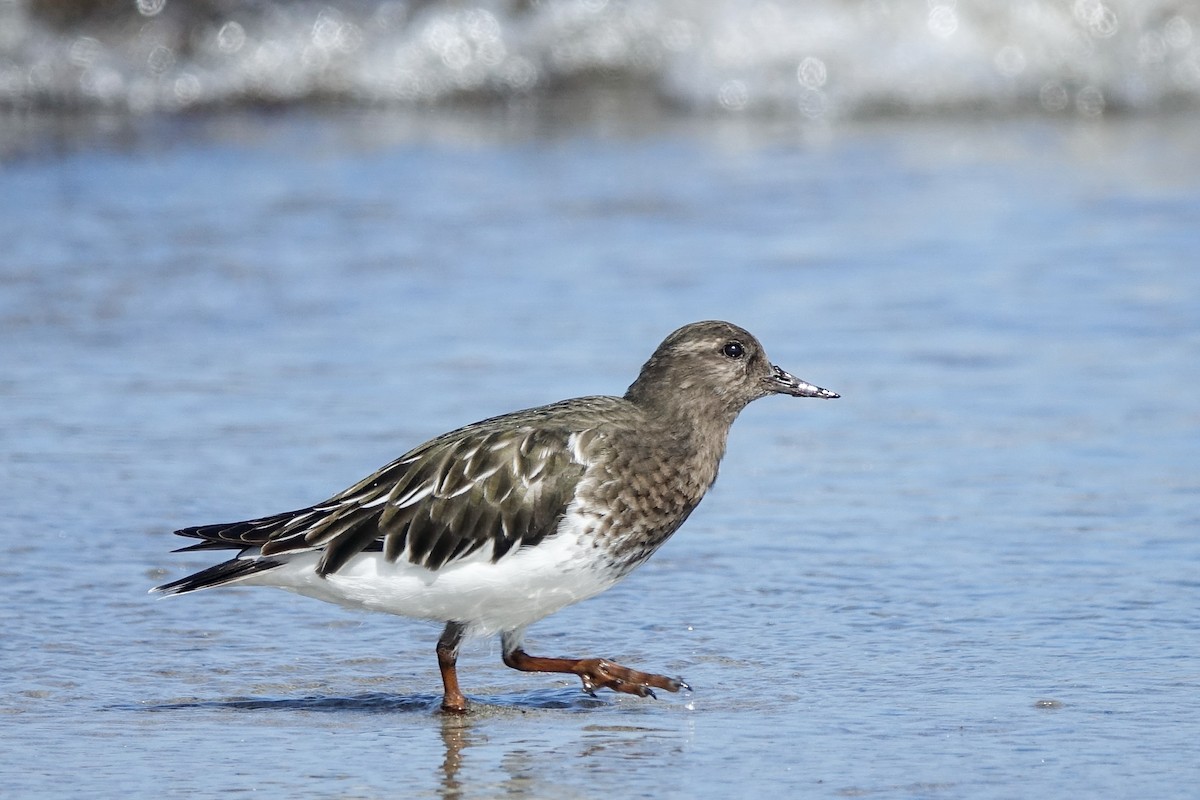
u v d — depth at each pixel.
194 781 8.23
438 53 28.06
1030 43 28.81
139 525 12.19
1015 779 8.10
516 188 22.56
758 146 25.52
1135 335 16.84
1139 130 26.98
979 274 18.84
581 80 28.41
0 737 8.75
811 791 8.02
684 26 28.39
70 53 27.31
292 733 8.95
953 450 13.89
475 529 9.06
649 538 9.52
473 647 10.34
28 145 24.64
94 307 17.73
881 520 12.34
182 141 25.19
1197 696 9.16
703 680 9.63
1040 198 22.12
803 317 17.48
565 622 10.61
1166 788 7.98
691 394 9.65
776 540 11.98
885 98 28.22
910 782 8.10
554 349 16.42
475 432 9.36
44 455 13.68
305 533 9.06
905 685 9.45
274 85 27.77
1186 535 11.89
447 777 8.34
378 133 25.95
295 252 19.61
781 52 28.16
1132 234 20.28
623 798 8.03
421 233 20.42
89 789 8.08
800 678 9.61
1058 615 10.48
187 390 15.40
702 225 20.91
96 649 10.09
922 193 22.44
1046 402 15.05
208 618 10.66
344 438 14.06
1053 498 12.71
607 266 19.27
